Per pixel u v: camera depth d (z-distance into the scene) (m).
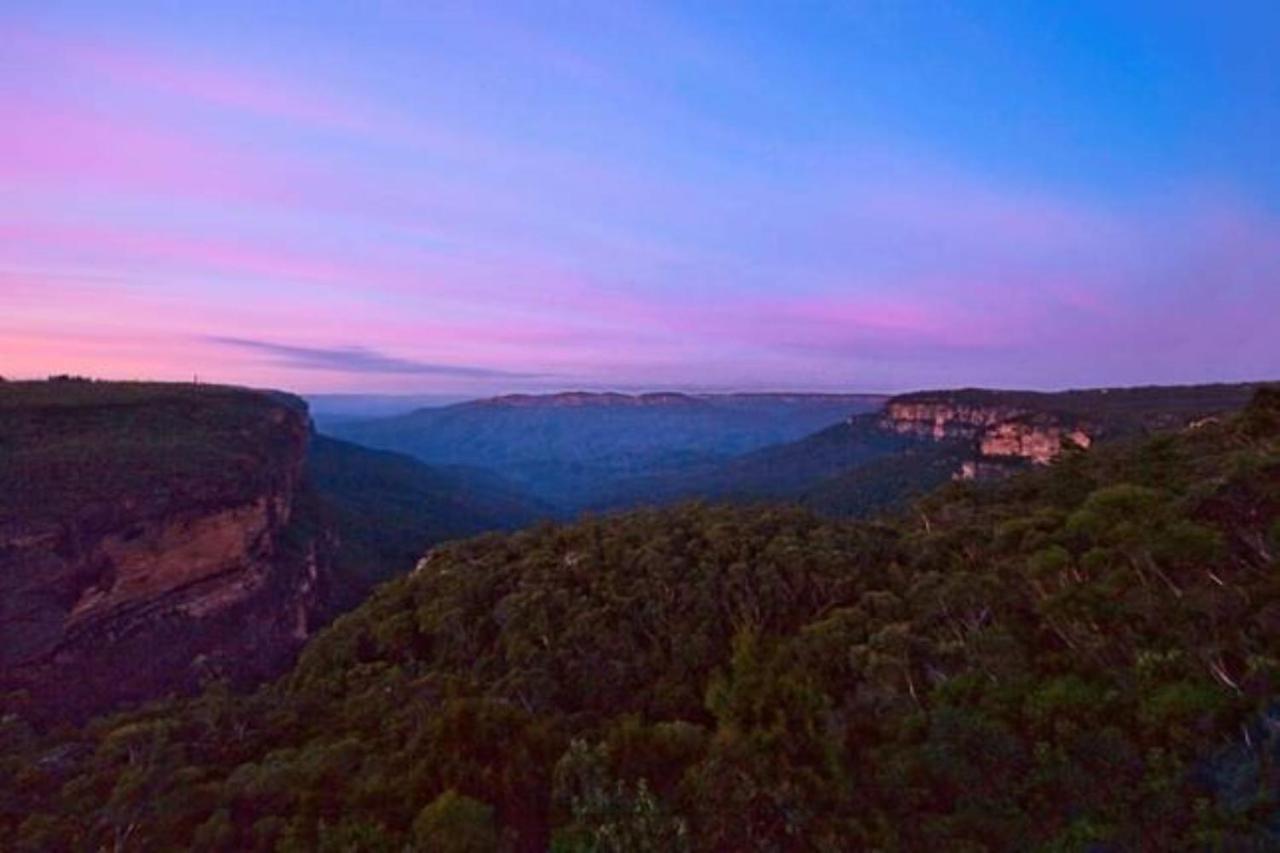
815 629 23.95
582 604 31.80
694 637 28.16
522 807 18.94
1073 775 15.57
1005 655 19.48
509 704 23.38
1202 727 15.32
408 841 16.94
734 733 19.72
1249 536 20.23
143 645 58.75
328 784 19.77
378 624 35.00
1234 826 13.40
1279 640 16.48
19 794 21.25
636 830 16.45
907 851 15.95
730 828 16.81
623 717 23.05
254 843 17.97
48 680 51.44
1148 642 18.55
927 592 24.34
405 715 24.38
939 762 16.88
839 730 19.34
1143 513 22.81
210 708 27.00
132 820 18.80
